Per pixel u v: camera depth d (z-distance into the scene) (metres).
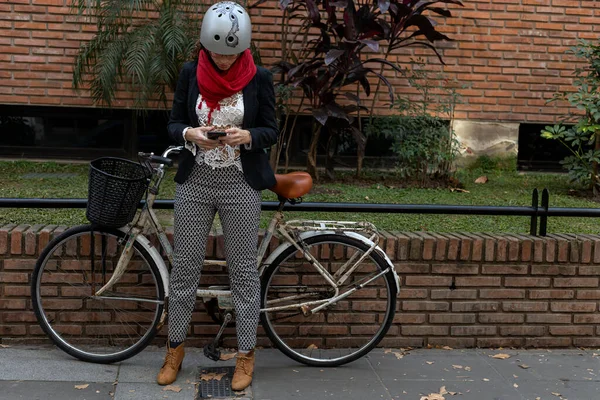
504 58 7.51
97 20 6.94
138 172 3.52
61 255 3.82
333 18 6.02
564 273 4.14
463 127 7.58
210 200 3.35
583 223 5.28
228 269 3.51
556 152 7.92
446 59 7.45
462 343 4.14
